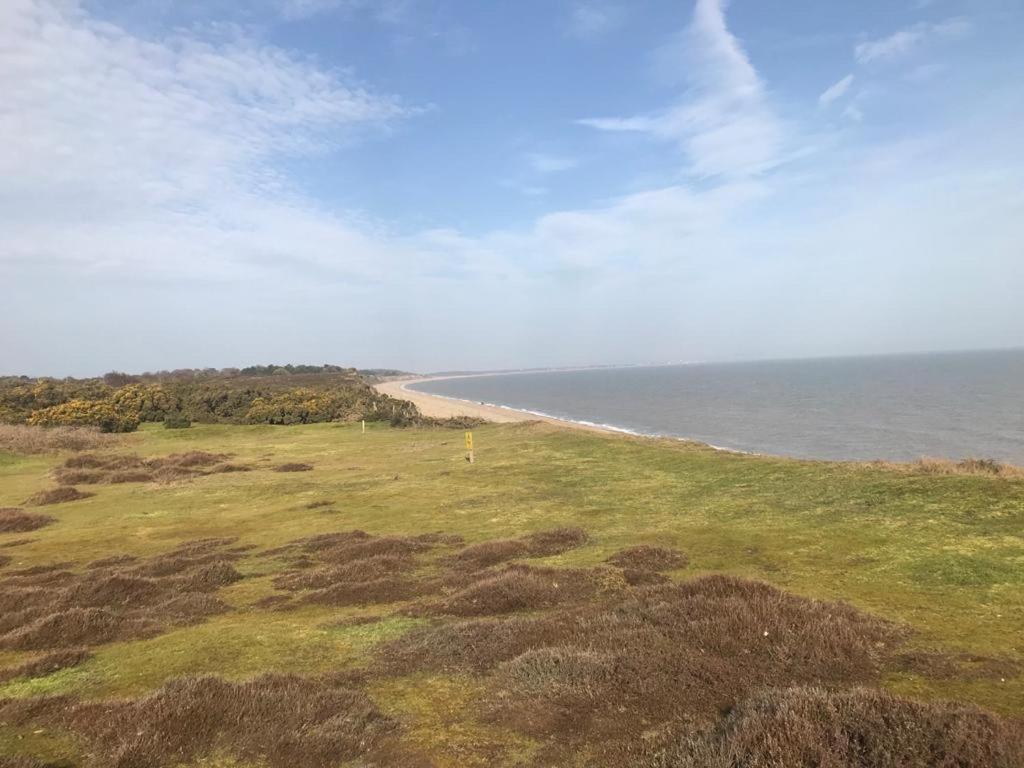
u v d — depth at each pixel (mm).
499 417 73250
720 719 5383
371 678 6840
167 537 17469
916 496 13070
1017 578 8578
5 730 5984
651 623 7441
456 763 5074
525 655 6738
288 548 14805
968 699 5578
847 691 5414
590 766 4883
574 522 15242
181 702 6000
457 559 12609
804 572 9797
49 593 11625
